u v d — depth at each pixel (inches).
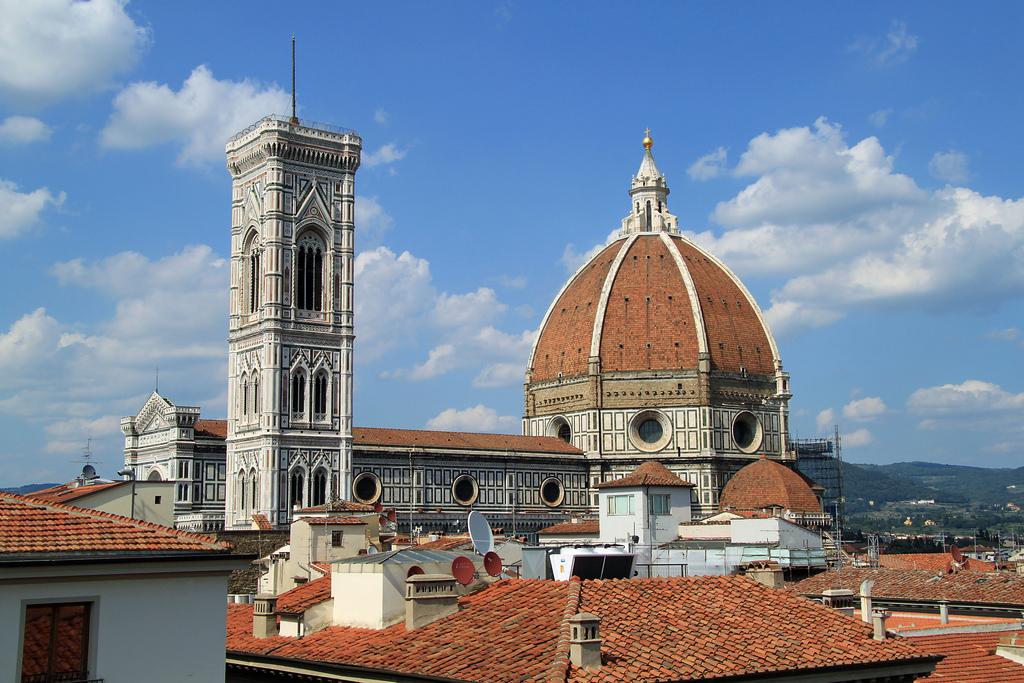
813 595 3469.5
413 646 1961.1
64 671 1497.3
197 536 1685.5
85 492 4483.3
